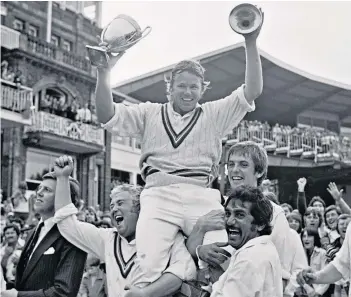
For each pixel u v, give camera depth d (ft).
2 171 73.20
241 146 12.59
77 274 13.74
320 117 70.95
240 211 10.33
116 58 12.36
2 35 73.82
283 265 12.14
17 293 13.28
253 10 11.85
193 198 12.00
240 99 12.50
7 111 66.44
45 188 14.40
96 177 86.28
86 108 83.71
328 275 13.35
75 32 89.10
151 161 12.48
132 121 12.66
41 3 83.46
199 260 11.86
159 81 73.05
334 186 23.47
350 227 13.42
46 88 79.87
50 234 14.06
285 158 68.95
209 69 68.90
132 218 13.43
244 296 9.61
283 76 69.92
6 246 25.22
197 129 12.39
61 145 78.79
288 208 25.14
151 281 11.38
